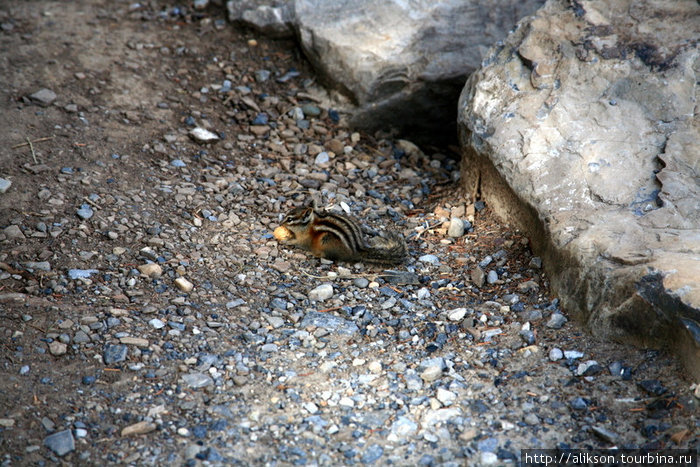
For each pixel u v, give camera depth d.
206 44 14.58
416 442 7.26
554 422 7.41
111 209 10.45
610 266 8.30
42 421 7.23
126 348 8.20
